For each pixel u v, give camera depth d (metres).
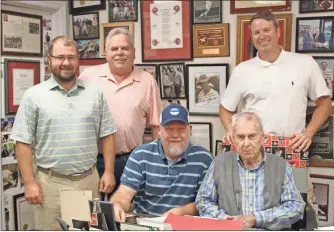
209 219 1.62
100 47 3.51
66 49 2.30
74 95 2.38
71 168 2.36
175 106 2.12
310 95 2.54
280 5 2.81
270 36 2.42
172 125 2.05
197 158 2.16
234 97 2.64
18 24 3.14
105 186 2.49
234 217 1.84
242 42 2.95
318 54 2.72
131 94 2.78
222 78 3.07
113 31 2.73
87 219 1.59
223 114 2.70
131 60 2.75
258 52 2.57
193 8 3.13
